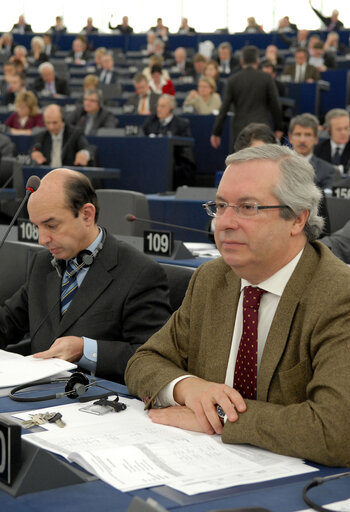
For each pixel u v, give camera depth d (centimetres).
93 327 221
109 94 1178
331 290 144
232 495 115
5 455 115
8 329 246
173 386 156
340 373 135
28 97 923
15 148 812
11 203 612
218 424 143
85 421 150
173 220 529
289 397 146
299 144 568
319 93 995
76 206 217
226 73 1160
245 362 153
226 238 145
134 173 797
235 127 773
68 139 752
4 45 1672
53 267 233
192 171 823
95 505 109
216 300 164
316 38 1258
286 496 115
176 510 109
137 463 126
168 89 1058
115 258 227
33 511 107
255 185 142
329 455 129
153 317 222
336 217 396
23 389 173
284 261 150
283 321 149
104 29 1966
